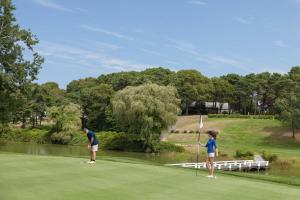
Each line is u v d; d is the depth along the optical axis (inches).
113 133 3624.5
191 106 6658.5
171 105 3299.7
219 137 4345.5
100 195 590.2
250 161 2488.9
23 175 743.1
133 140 3385.8
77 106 4234.7
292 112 4047.7
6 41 2064.5
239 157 2987.2
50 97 4923.7
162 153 3213.6
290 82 5836.6
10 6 2094.0
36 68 2127.2
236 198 620.1
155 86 3400.6
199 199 598.2
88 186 655.8
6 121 2165.4
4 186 629.3
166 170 921.5
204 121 5275.6
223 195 639.1
